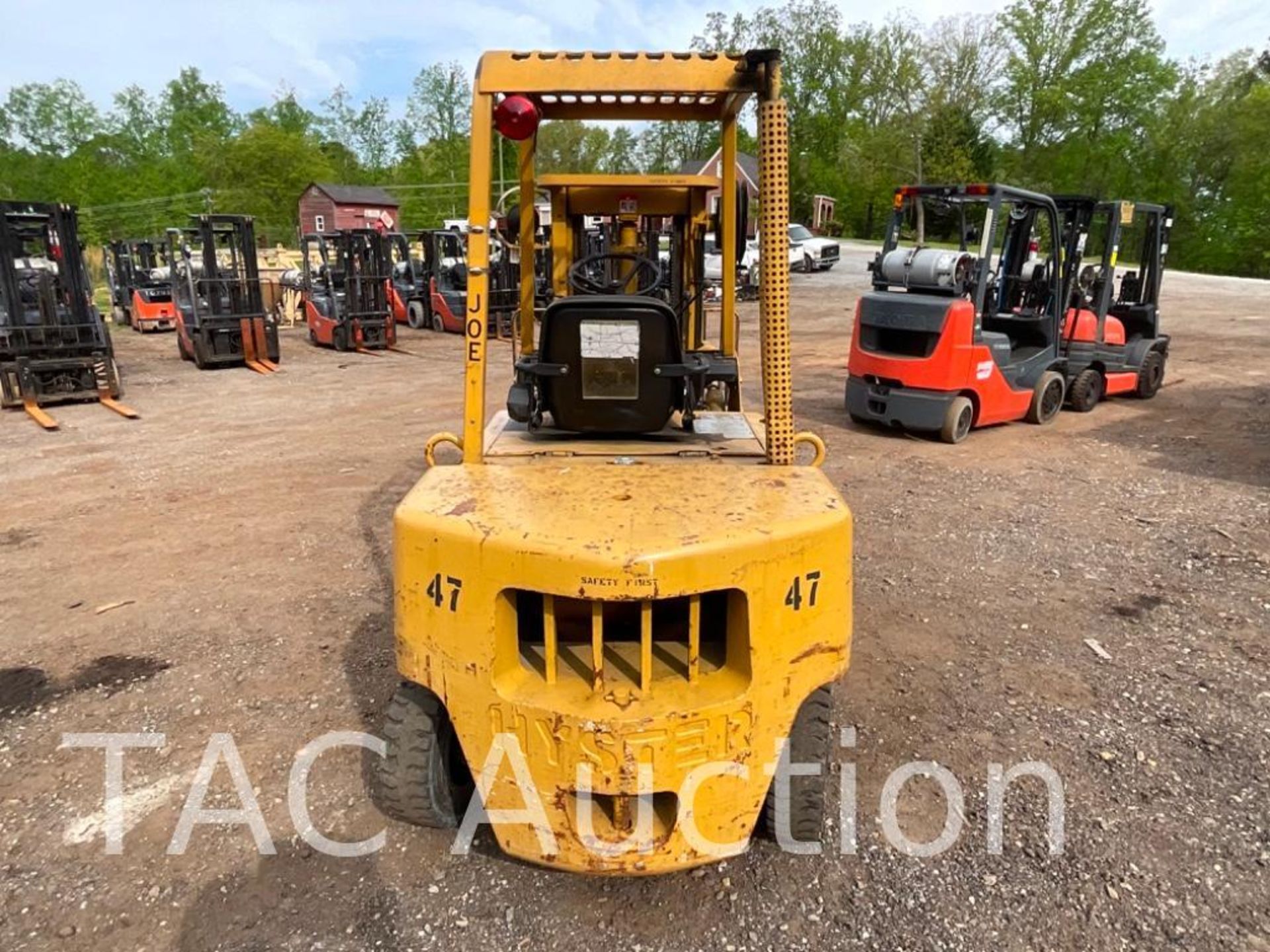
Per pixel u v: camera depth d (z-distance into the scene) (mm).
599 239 4789
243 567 5406
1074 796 3146
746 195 3969
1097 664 4094
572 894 2703
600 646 2398
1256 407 9914
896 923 2586
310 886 2742
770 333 2930
